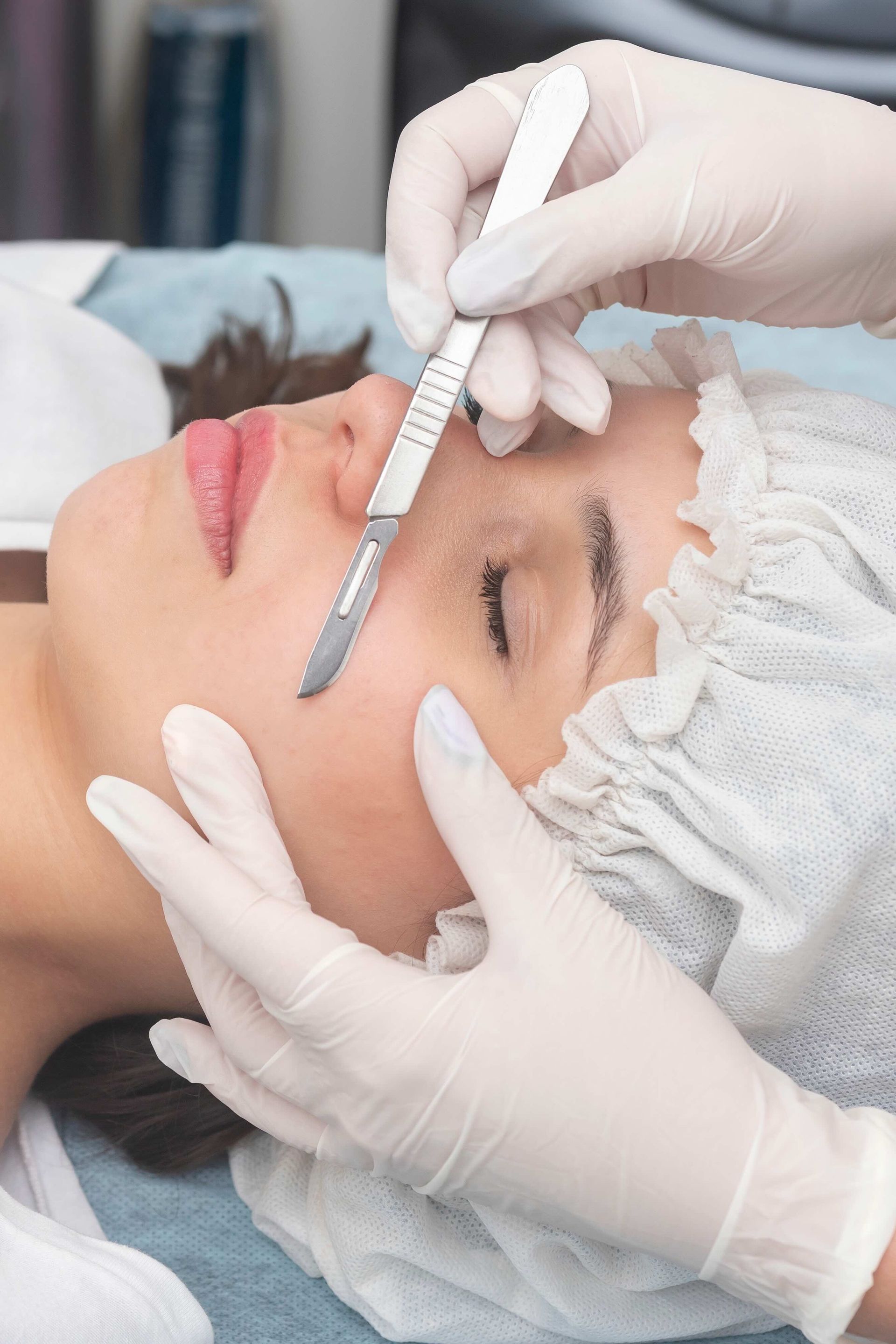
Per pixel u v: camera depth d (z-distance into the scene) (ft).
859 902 2.47
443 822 2.44
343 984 2.35
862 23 7.14
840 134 2.92
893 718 2.45
